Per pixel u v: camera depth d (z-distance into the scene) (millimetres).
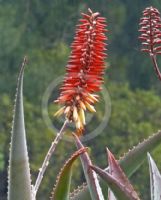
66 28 37000
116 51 39688
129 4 39531
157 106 35062
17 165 4375
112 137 31969
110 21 39000
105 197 4547
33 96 34875
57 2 37188
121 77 39375
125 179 4270
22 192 4391
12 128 4355
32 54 36875
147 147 4453
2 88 34719
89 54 4316
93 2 36094
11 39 37625
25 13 38906
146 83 39625
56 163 23406
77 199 4445
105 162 30125
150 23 4312
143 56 39344
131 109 34812
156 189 4449
